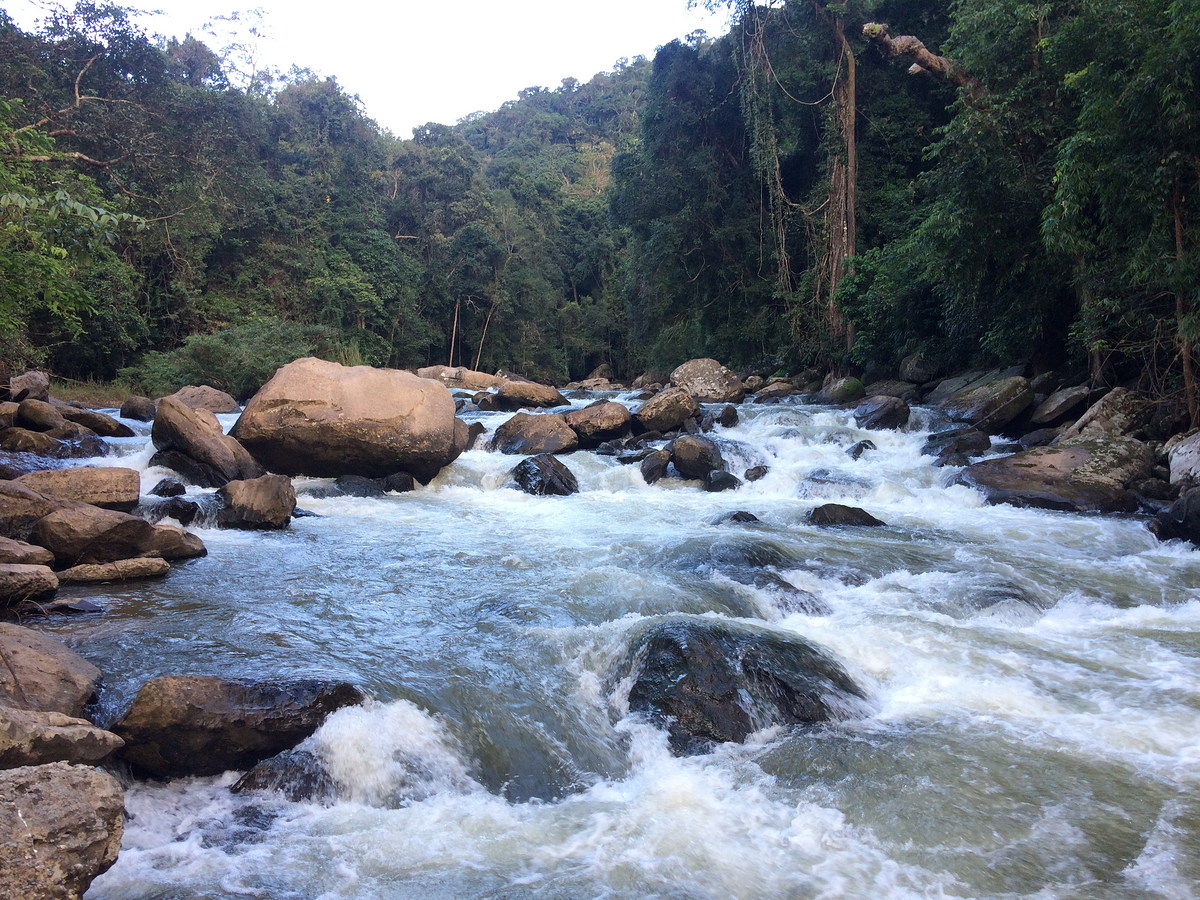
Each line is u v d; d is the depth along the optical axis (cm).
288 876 368
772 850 392
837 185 2447
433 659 568
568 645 602
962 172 1505
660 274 3103
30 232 936
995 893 358
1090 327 1355
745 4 2566
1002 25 1527
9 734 356
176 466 1117
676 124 2933
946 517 1059
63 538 724
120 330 2730
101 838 314
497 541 909
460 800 444
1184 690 565
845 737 503
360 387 1176
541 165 7631
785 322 2703
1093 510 1082
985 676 583
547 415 1505
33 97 2172
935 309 2000
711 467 1302
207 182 2872
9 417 1307
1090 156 1206
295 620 627
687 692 523
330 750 449
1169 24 1116
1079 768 463
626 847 395
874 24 1814
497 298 4978
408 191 5172
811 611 697
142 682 488
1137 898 354
